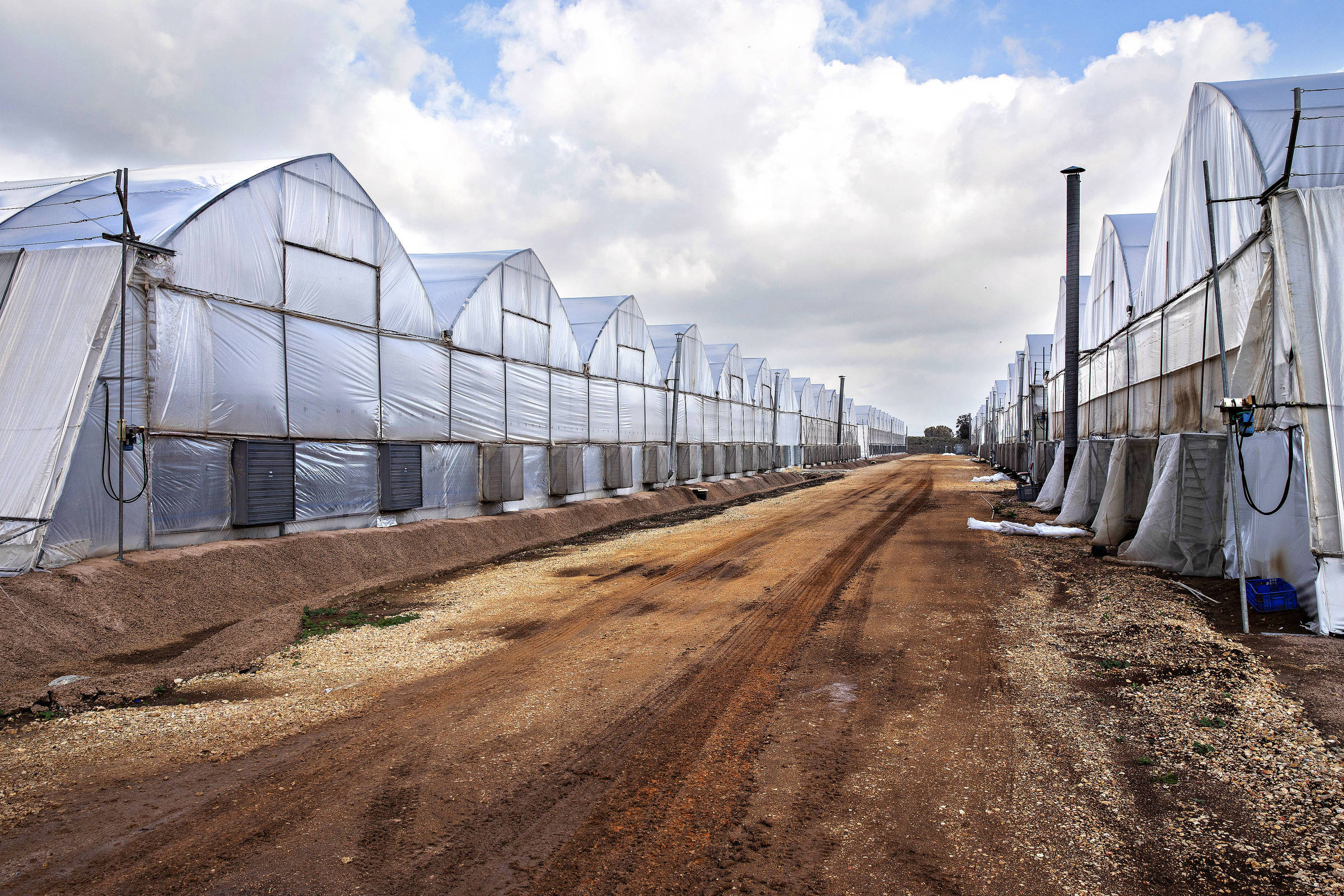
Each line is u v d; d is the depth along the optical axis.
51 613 9.03
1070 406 20.97
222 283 12.77
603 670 8.20
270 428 13.75
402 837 4.76
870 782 5.45
